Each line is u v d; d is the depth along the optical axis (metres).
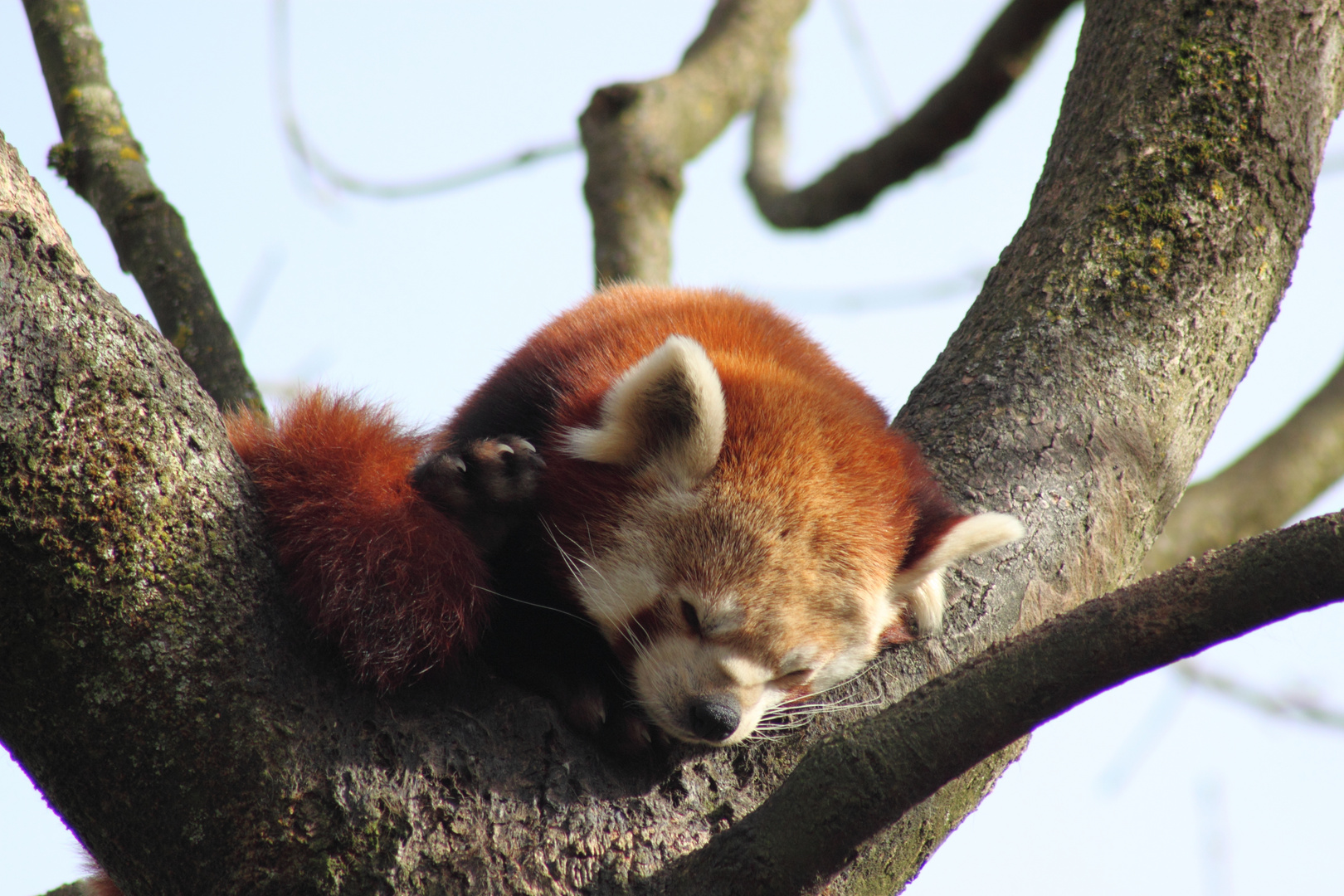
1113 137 6.95
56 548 4.00
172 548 4.21
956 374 6.88
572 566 6.48
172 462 4.27
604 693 5.77
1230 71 6.89
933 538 6.20
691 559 6.34
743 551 6.33
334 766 4.38
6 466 3.94
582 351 7.17
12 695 4.11
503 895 4.44
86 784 4.23
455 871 4.41
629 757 5.14
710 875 4.43
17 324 4.05
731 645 6.16
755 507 6.41
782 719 6.04
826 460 6.59
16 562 3.96
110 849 4.34
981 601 6.22
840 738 4.34
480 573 5.21
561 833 4.67
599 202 10.75
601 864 4.66
